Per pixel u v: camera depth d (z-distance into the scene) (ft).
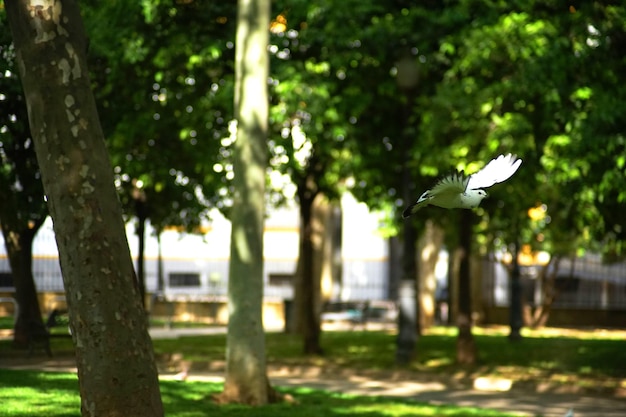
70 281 27.48
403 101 76.28
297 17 72.64
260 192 49.67
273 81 72.13
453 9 71.56
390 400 52.54
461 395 59.98
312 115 70.13
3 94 48.62
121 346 27.43
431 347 88.22
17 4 27.45
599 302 139.85
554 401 57.62
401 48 72.33
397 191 81.41
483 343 92.07
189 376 64.80
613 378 65.87
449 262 135.13
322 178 81.97
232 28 72.79
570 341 95.14
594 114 59.88
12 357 70.33
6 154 55.52
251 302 48.91
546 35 64.28
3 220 68.90
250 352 48.57
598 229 70.95
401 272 75.51
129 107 72.38
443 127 67.87
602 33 64.03
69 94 27.37
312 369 71.82
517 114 65.46
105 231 27.45
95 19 65.77
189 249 156.25
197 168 77.97
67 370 61.87
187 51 71.82
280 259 170.60
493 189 71.46
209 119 74.84
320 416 44.75
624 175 59.93
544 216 111.14
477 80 68.18
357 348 87.71
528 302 148.77
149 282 151.33
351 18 72.02
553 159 63.10
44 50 27.25
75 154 27.30
